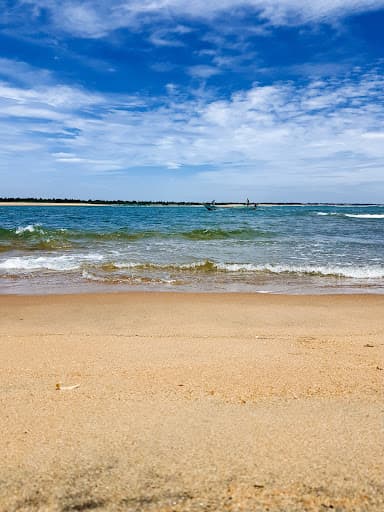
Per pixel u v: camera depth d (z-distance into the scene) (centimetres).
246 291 977
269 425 247
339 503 178
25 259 1416
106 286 1020
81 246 1812
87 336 523
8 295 901
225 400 287
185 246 1831
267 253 1616
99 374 348
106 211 7419
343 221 4169
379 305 822
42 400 286
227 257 1498
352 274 1194
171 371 356
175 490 186
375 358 403
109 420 254
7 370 361
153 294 922
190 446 223
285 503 178
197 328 624
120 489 187
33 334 564
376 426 245
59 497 182
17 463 206
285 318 708
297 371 356
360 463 206
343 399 288
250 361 391
